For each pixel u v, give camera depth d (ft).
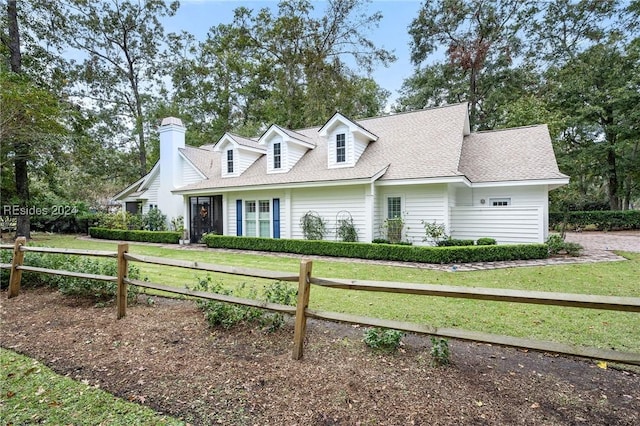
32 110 37.58
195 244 48.75
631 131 63.72
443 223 33.96
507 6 70.44
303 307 10.24
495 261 28.91
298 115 81.51
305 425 7.27
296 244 36.50
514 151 39.50
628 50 62.28
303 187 38.75
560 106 68.39
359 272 24.82
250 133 80.18
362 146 41.52
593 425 7.13
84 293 16.84
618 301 7.10
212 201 49.83
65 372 9.78
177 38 83.82
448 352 9.88
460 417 7.39
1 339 12.10
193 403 8.17
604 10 64.80
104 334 12.39
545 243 31.83
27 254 20.15
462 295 8.56
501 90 71.00
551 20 69.46
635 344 11.18
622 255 31.89
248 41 83.30
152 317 14.05
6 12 46.73
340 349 10.85
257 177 45.42
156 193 61.31
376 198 37.24
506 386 8.62
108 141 80.64
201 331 12.49
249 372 9.53
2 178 48.19
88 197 105.60
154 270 26.07
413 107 85.35
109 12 72.90
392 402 7.98
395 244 31.76
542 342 7.79
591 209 75.46
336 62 77.97
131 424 7.43
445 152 35.83
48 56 54.29
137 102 82.84
